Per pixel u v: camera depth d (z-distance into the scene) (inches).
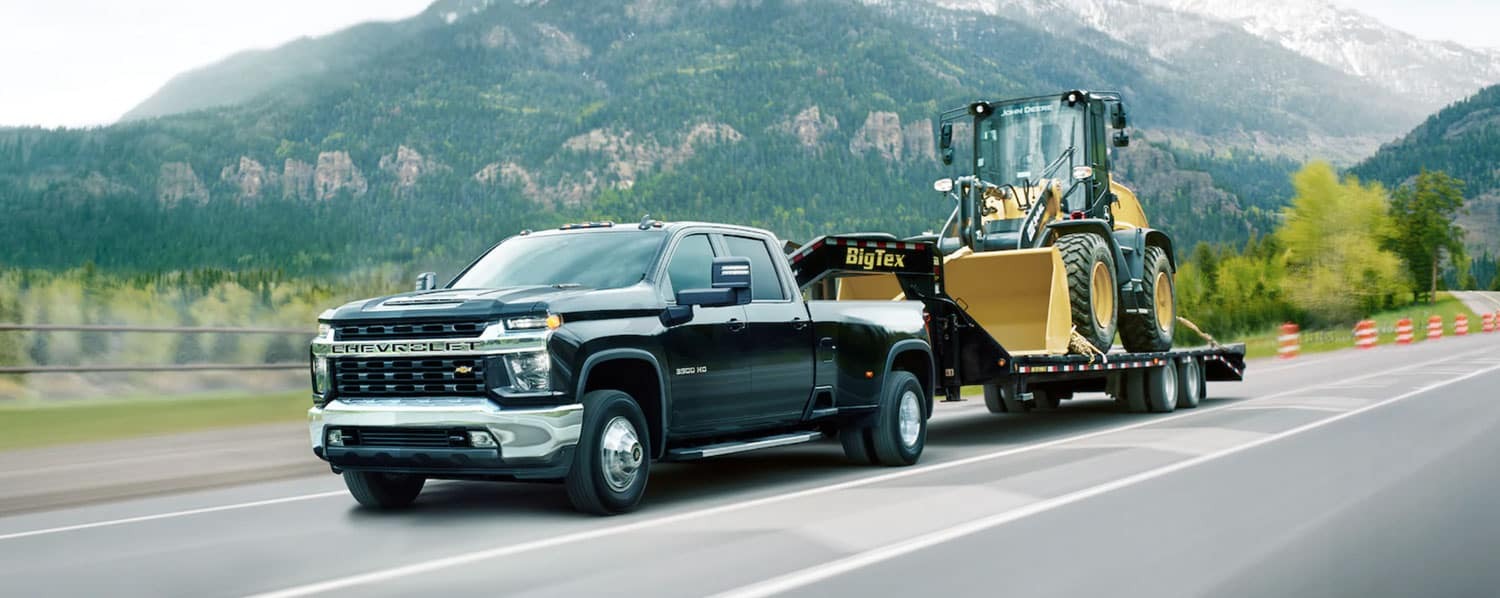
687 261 340.8
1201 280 5029.5
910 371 437.1
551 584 223.3
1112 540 267.3
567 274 331.3
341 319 304.8
